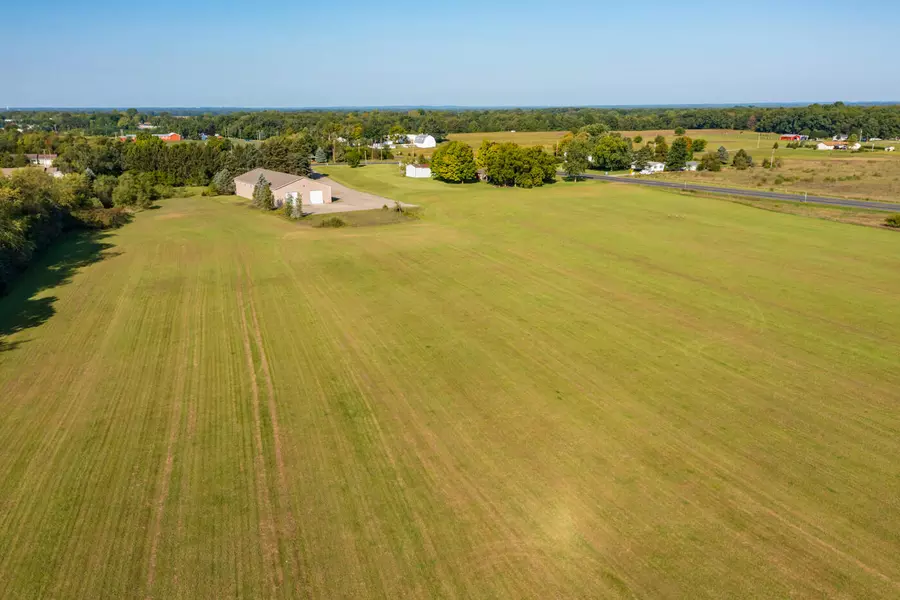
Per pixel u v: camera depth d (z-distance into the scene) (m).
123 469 17.27
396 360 24.62
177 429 19.42
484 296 32.91
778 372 23.30
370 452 18.09
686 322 28.72
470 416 20.16
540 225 52.81
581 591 12.85
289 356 25.09
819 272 36.78
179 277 37.06
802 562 13.62
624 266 38.75
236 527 14.88
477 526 14.88
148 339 27.03
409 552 14.02
